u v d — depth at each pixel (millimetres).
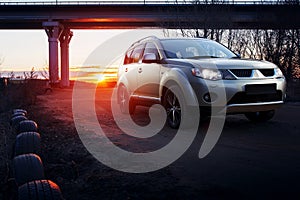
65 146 6117
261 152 5582
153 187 4109
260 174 4496
